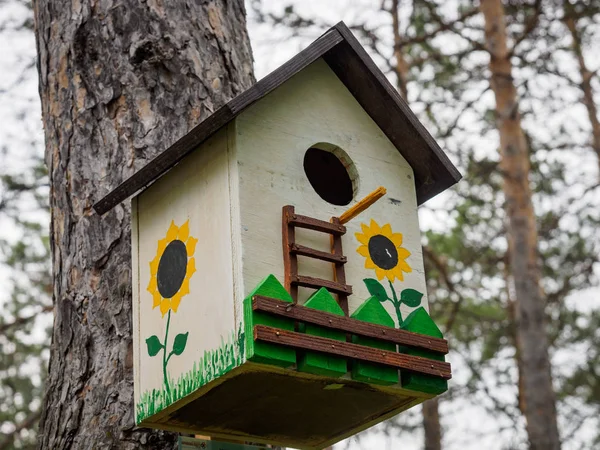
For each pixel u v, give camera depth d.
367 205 3.54
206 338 3.39
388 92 3.91
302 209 3.59
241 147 3.53
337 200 4.22
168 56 4.38
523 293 10.00
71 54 4.47
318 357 3.26
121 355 3.84
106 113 4.32
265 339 3.15
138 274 3.86
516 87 10.45
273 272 3.40
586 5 10.41
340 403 3.62
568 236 11.35
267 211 3.49
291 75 3.58
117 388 3.78
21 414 9.77
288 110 3.75
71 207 4.20
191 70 4.39
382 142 4.02
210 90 4.39
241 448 3.85
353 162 3.88
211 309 3.41
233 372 3.25
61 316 4.05
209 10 4.59
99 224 4.09
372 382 3.42
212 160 3.61
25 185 8.89
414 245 3.88
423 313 3.64
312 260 3.54
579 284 10.70
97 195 4.17
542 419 9.54
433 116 10.02
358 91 3.98
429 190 4.17
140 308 3.80
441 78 10.39
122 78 4.35
